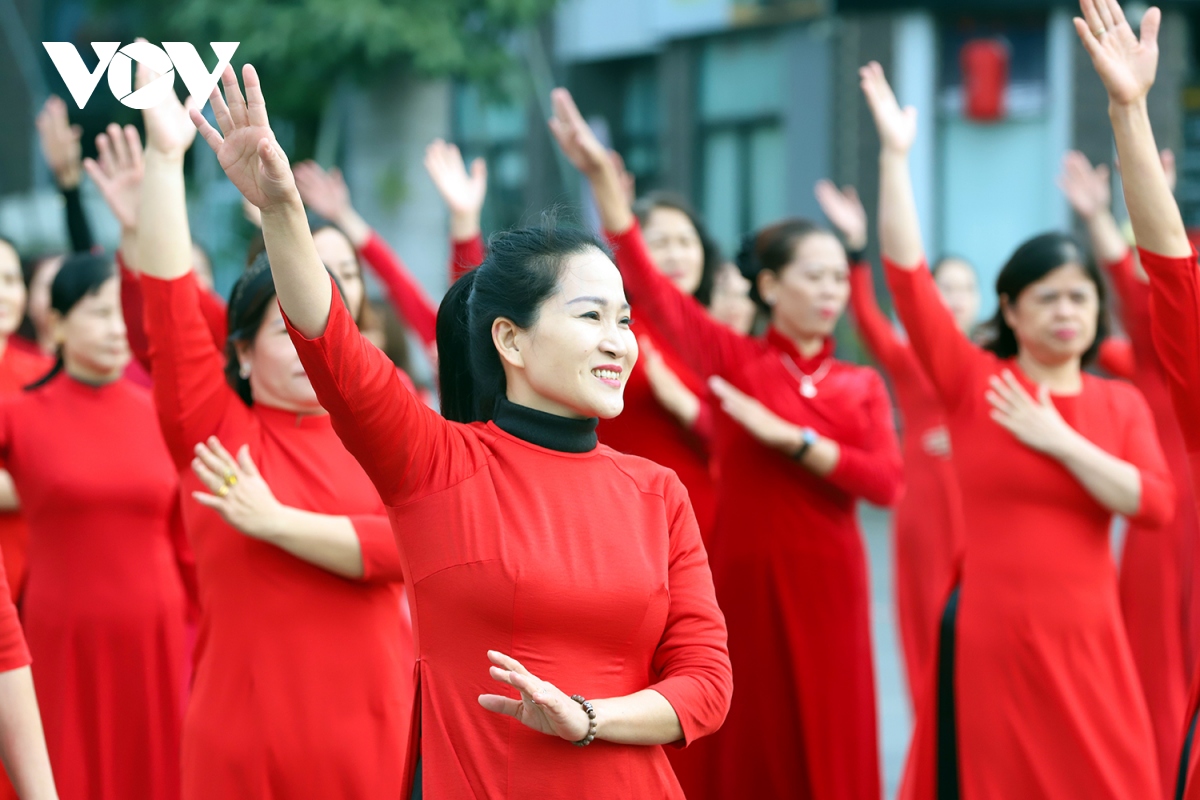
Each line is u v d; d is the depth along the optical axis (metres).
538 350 3.83
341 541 4.82
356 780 4.84
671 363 7.75
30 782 3.98
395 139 15.96
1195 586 8.23
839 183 20.94
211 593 4.93
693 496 7.17
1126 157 4.93
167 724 6.45
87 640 6.27
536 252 3.87
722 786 7.09
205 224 20.41
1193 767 4.77
